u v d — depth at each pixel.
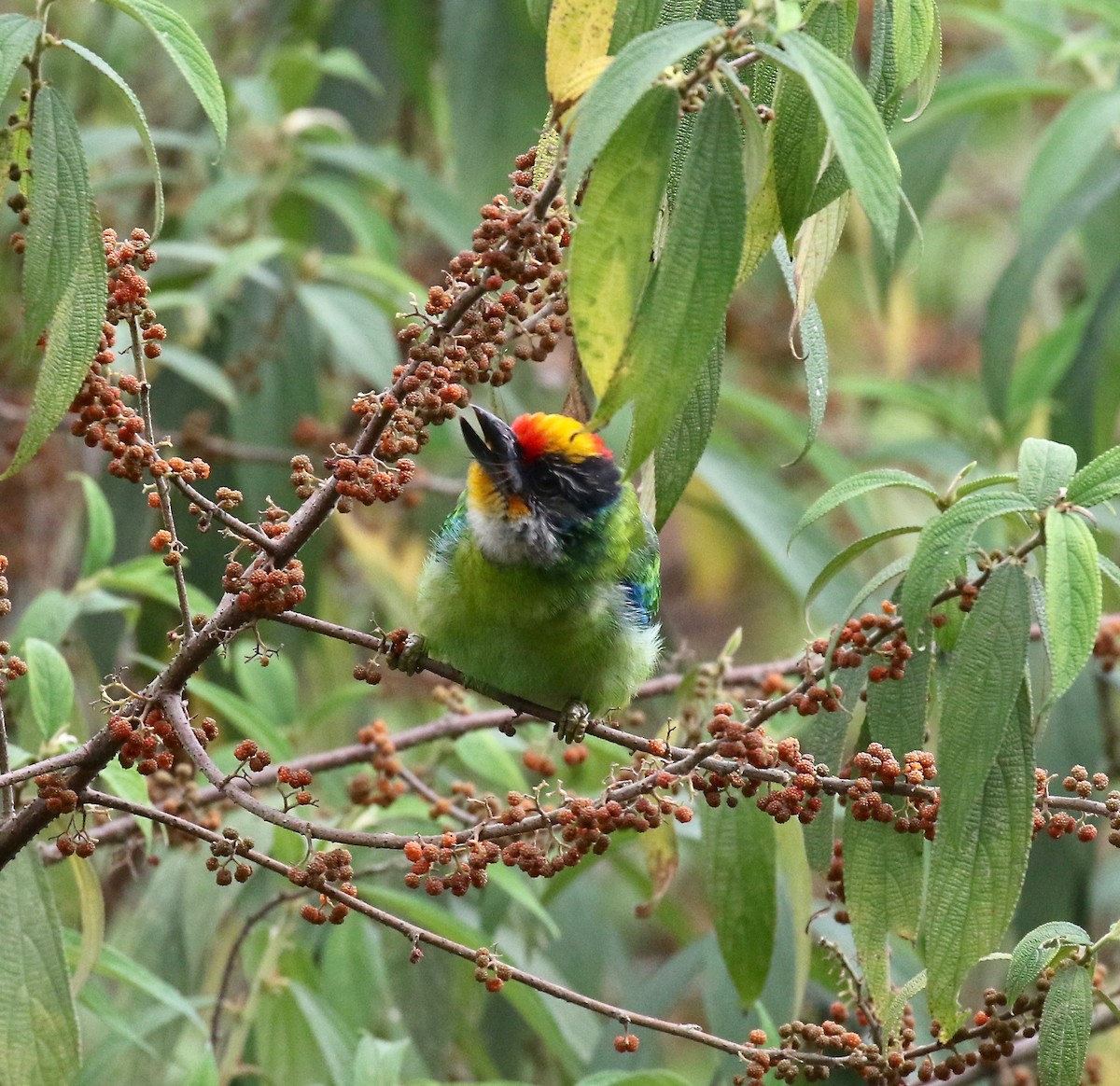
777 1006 8.91
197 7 14.90
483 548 8.23
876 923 6.34
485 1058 10.46
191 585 11.38
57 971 6.06
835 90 4.79
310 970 9.22
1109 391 11.89
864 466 14.52
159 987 7.66
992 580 5.66
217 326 12.51
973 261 20.45
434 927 8.96
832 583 11.66
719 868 7.63
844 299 18.38
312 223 13.88
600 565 8.42
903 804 6.28
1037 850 9.80
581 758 9.12
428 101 13.93
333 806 9.88
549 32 5.73
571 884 9.99
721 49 4.97
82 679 11.18
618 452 10.97
